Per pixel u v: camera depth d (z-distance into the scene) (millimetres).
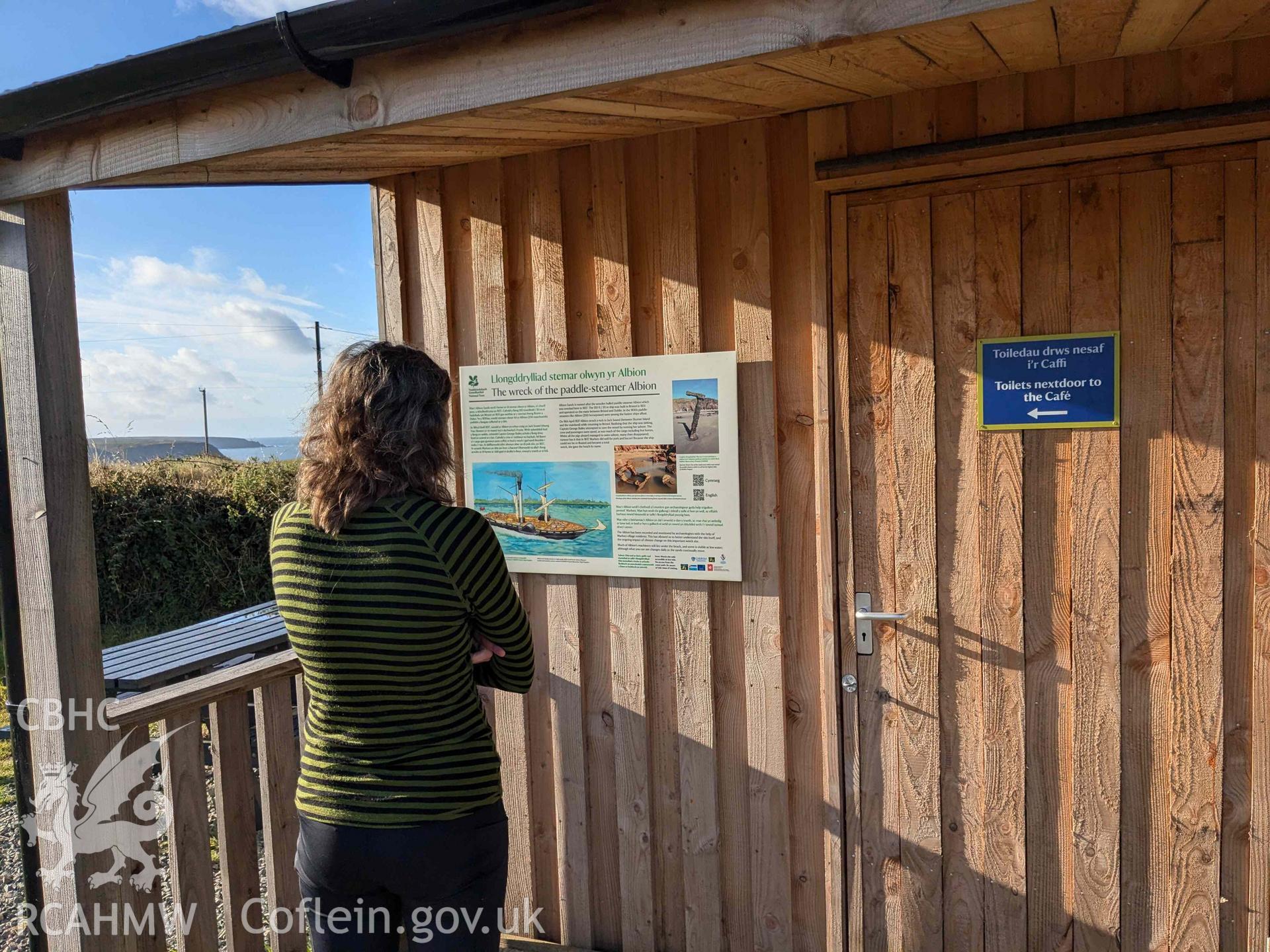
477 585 1733
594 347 2834
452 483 3043
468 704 1799
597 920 2965
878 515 2514
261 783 2586
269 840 2576
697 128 2631
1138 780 2312
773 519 2621
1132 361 2248
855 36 1474
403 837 1680
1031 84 2270
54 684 2244
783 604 2650
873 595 2537
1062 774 2381
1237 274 2145
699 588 2734
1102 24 1832
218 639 5078
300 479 1779
